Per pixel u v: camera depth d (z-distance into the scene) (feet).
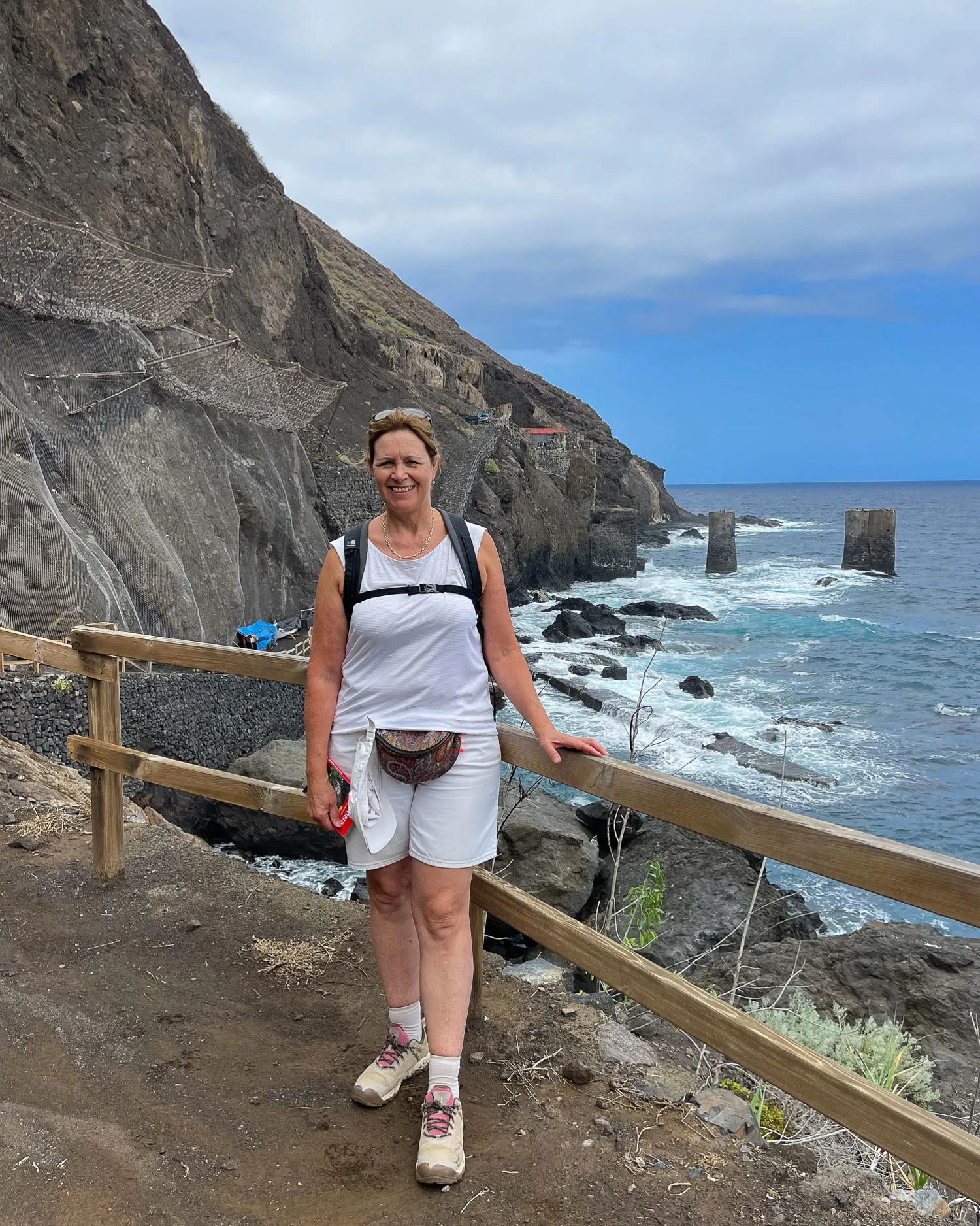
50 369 65.77
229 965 10.55
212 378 79.71
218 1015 9.50
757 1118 7.89
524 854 30.94
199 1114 7.73
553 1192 6.77
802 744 61.46
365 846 7.41
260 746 61.26
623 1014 10.77
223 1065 8.56
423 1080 8.30
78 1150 6.98
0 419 58.03
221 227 125.70
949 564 203.10
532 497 163.43
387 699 7.16
